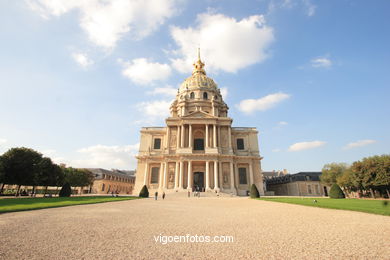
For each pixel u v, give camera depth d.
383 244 8.14
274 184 95.25
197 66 99.25
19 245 7.83
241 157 64.44
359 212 17.02
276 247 8.03
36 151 53.34
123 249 7.67
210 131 67.19
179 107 82.31
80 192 80.12
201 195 52.44
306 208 20.94
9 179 47.94
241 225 12.37
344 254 7.13
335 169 70.81
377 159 47.09
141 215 16.17
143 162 66.75
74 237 9.12
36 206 18.69
